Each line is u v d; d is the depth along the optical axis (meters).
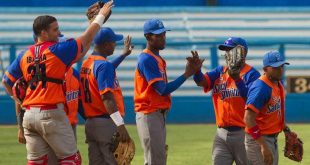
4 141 42.03
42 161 20.86
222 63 58.59
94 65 23.31
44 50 20.23
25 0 74.94
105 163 23.83
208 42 56.88
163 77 23.77
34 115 20.25
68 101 23.28
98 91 23.41
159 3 76.25
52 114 20.19
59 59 20.12
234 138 23.33
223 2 76.38
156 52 24.00
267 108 21.91
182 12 74.19
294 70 65.94
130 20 73.19
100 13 20.75
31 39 71.12
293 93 54.09
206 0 76.25
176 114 53.72
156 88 23.58
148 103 23.88
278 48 58.38
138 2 76.06
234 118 23.20
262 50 64.81
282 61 21.53
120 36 24.00
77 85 23.59
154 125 23.88
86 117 23.91
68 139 20.48
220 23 73.19
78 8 73.88
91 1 75.62
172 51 65.56
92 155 24.06
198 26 72.81
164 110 24.06
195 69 23.38
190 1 76.44
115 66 26.67
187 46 62.03
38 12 73.56
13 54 55.25
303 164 33.25
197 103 53.78
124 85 63.28
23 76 20.61
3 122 52.84
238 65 22.78
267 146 21.78
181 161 34.34
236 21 73.69
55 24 20.42
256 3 76.50
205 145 40.00
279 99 22.00
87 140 24.19
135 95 24.19
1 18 72.88
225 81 23.27
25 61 20.48
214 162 23.66
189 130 47.78
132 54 63.50
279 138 41.78
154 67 23.59
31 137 20.75
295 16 74.69
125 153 23.20
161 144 23.97
